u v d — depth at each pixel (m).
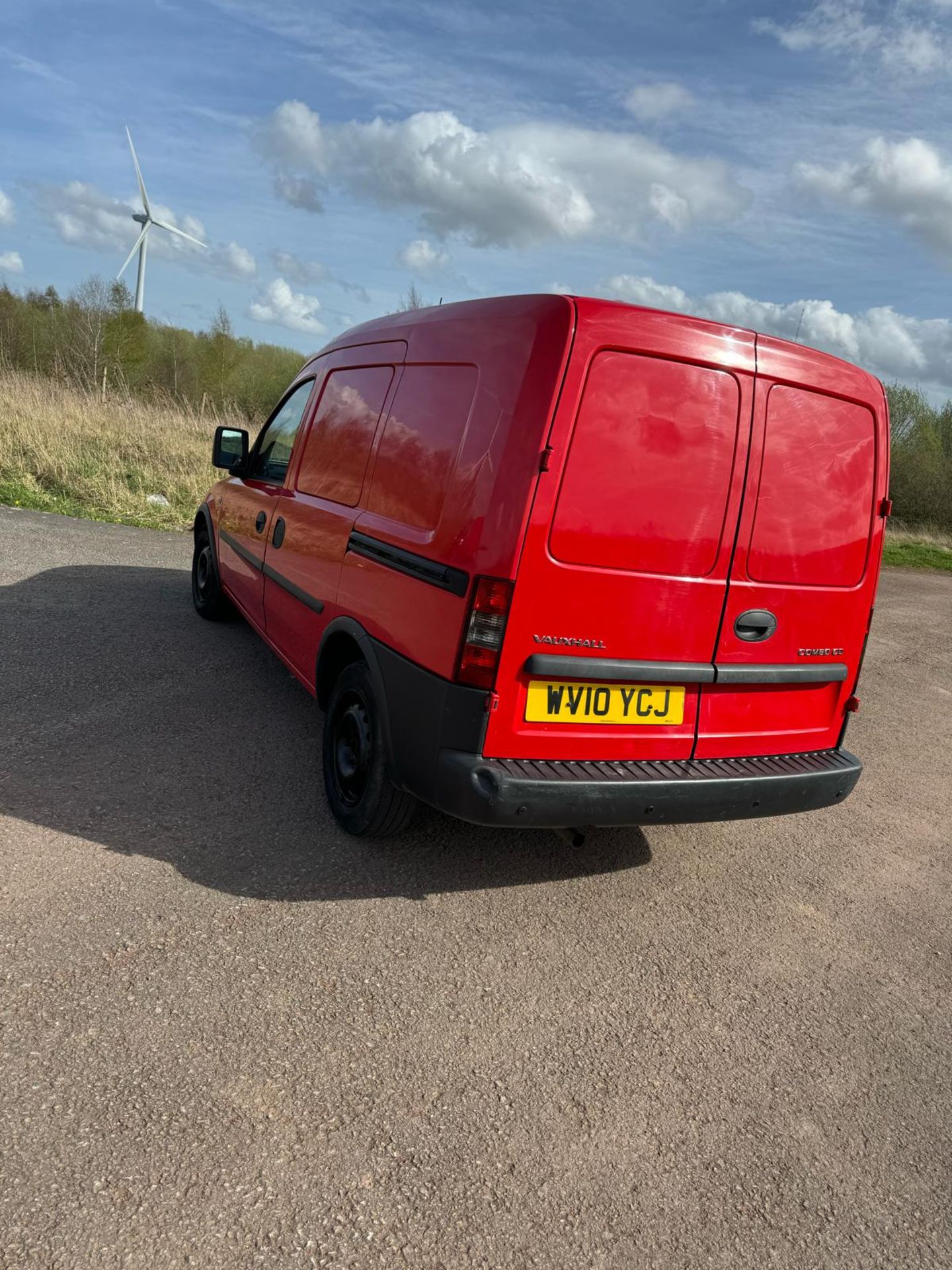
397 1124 2.21
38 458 11.31
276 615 4.74
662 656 3.12
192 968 2.65
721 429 3.07
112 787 3.69
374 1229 1.92
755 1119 2.44
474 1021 2.64
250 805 3.72
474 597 2.86
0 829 3.24
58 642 5.41
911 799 5.24
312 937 2.91
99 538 8.80
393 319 4.00
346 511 3.84
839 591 3.52
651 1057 2.62
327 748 3.77
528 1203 2.05
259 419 18.47
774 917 3.60
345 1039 2.47
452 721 2.93
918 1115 2.56
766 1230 2.09
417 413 3.41
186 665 5.32
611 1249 1.97
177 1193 1.92
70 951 2.64
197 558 6.56
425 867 3.49
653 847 4.08
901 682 8.12
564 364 2.78
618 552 2.95
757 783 3.29
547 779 2.92
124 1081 2.20
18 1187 1.87
